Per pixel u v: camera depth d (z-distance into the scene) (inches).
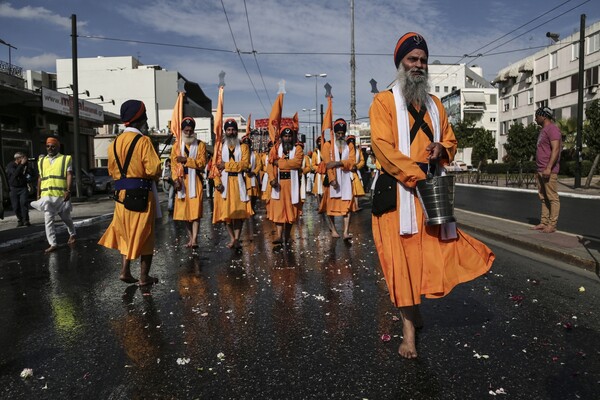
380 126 126.8
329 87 338.0
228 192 301.0
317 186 518.3
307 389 114.8
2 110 836.6
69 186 320.2
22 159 425.1
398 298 125.7
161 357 135.2
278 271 238.7
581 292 191.2
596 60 1336.1
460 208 533.3
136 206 201.3
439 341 141.9
